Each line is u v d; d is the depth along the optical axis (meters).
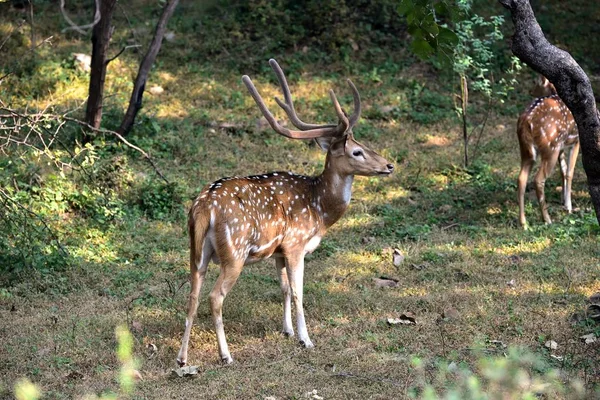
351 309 11.85
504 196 16.52
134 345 10.67
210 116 19.67
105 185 15.81
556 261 13.36
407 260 13.62
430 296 12.11
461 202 16.34
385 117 20.12
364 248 14.23
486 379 9.27
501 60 22.31
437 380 9.38
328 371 9.90
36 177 15.26
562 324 11.04
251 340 10.94
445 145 19.05
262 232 10.37
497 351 10.22
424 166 17.80
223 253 10.07
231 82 21.20
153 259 13.70
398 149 18.62
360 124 19.67
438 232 14.95
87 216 15.05
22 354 10.34
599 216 9.40
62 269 13.06
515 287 12.43
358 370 9.85
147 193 15.60
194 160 17.67
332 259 13.79
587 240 14.34
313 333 11.07
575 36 23.36
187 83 20.95
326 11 23.20
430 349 10.41
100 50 17.09
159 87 20.66
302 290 11.61
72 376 9.78
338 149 11.00
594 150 9.24
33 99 19.72
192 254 10.08
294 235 10.75
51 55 21.34
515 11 9.27
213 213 9.97
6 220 12.77
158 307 11.90
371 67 22.14
